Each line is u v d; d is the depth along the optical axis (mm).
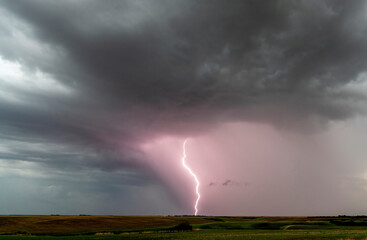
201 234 54062
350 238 39750
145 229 68500
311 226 78812
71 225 80875
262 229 73438
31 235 58062
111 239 47031
